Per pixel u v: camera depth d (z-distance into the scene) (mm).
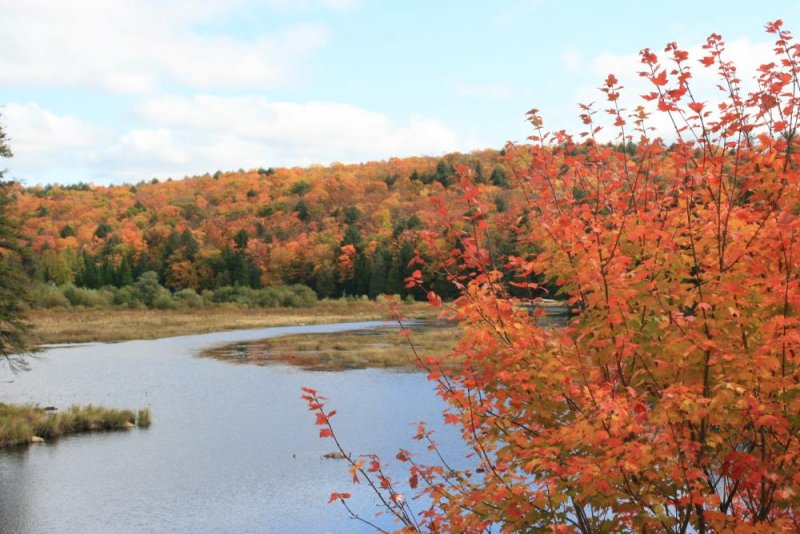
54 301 80875
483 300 4188
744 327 3861
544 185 4523
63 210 183000
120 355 43375
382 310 92312
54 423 21703
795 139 3971
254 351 45031
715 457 4047
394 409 24422
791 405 3496
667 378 4152
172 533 13406
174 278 121188
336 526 13539
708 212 4168
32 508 14852
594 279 3801
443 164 185125
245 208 174250
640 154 4414
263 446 20078
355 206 155750
